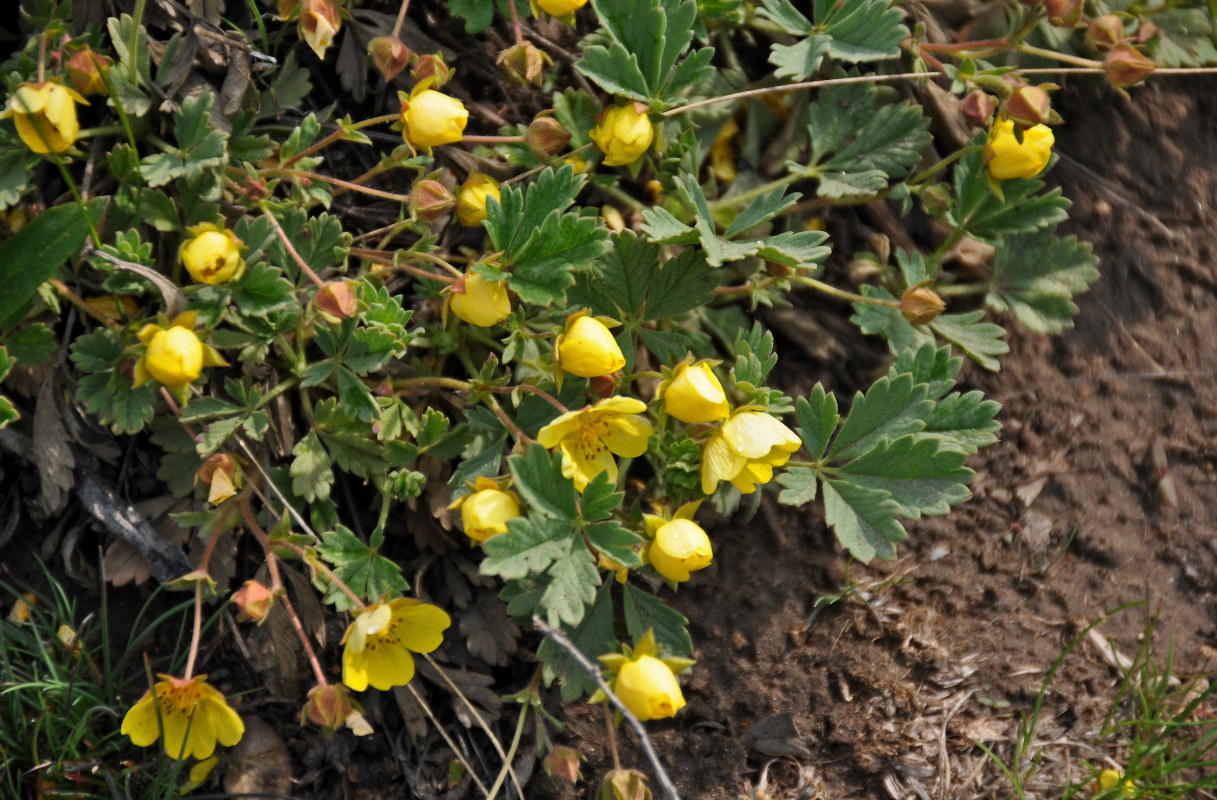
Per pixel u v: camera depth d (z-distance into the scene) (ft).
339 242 1.95
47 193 1.96
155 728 1.90
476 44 2.02
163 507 1.97
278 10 1.95
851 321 2.01
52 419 1.96
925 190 2.01
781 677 2.00
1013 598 2.02
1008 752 2.02
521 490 1.87
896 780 2.01
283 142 1.99
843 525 1.95
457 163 2.00
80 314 1.96
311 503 1.97
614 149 1.94
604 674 1.91
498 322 1.94
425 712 1.99
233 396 1.94
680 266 1.96
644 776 1.99
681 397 1.89
